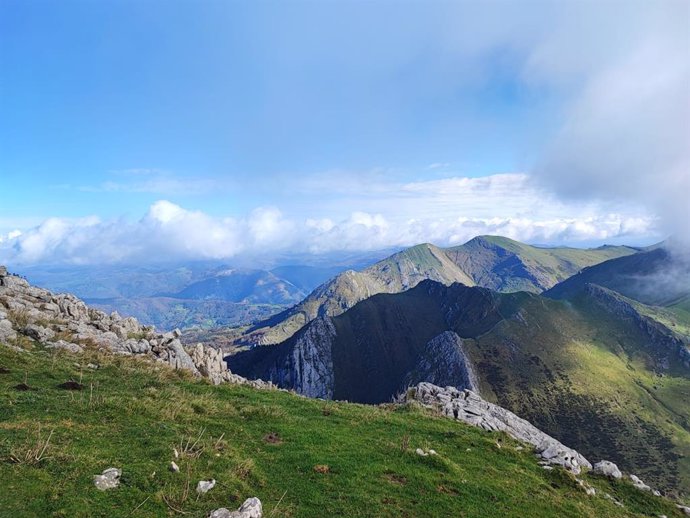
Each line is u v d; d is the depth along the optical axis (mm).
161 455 17625
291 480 19109
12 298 37750
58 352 31047
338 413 32219
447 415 38562
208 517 14297
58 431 17641
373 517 17234
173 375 34688
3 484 13117
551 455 30281
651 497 28406
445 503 19719
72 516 12516
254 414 27406
